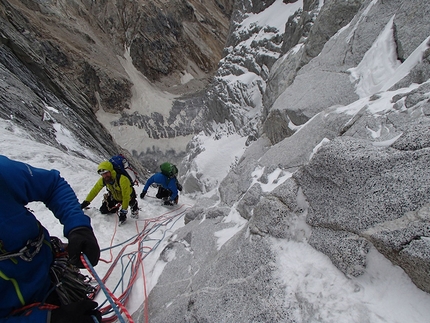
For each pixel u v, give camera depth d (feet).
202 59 199.82
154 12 188.75
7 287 4.09
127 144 145.07
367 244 4.87
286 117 16.49
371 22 16.48
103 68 156.66
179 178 86.89
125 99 159.33
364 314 4.40
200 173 71.15
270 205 6.76
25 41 57.06
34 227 4.38
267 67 73.87
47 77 51.98
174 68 189.16
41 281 4.43
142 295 9.29
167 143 149.38
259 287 5.74
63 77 65.10
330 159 5.80
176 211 21.11
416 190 4.59
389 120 8.52
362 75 14.79
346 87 15.10
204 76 196.54
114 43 177.88
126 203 15.75
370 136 8.64
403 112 8.35
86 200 15.97
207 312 6.11
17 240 4.05
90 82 151.94
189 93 179.42
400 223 4.49
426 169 4.69
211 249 9.12
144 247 13.16
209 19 216.13
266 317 5.20
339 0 21.90
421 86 8.51
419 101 8.17
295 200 6.44
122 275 10.12
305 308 4.96
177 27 196.03
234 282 6.32
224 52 97.55
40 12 154.71
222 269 6.97
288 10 77.10
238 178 13.56
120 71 167.12
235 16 97.96
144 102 160.66
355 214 5.15
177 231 12.92
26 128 27.71
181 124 156.35
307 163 6.54
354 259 4.90
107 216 16.60
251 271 6.20
